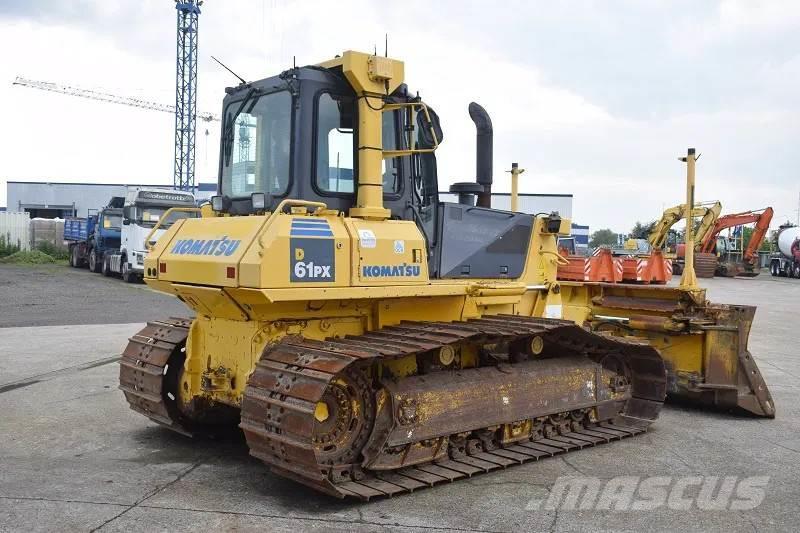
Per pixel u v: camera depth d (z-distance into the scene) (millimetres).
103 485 5805
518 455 6645
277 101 6375
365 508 5398
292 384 5301
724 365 8625
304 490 5781
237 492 5707
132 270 25094
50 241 42062
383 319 6527
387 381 5996
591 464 6602
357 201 6320
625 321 9312
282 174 6215
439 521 5168
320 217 5840
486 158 7840
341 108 6305
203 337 6656
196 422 7199
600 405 7711
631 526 5141
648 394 8039
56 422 7738
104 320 15812
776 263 44312
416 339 5941
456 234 7164
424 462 6227
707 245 39656
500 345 7141
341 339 6082
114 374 10172
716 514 5402
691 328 8680
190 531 4895
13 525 4934
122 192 62500
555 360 7477
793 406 9180
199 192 60781
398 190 6633
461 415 6320
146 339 7355
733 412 8773
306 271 5578
